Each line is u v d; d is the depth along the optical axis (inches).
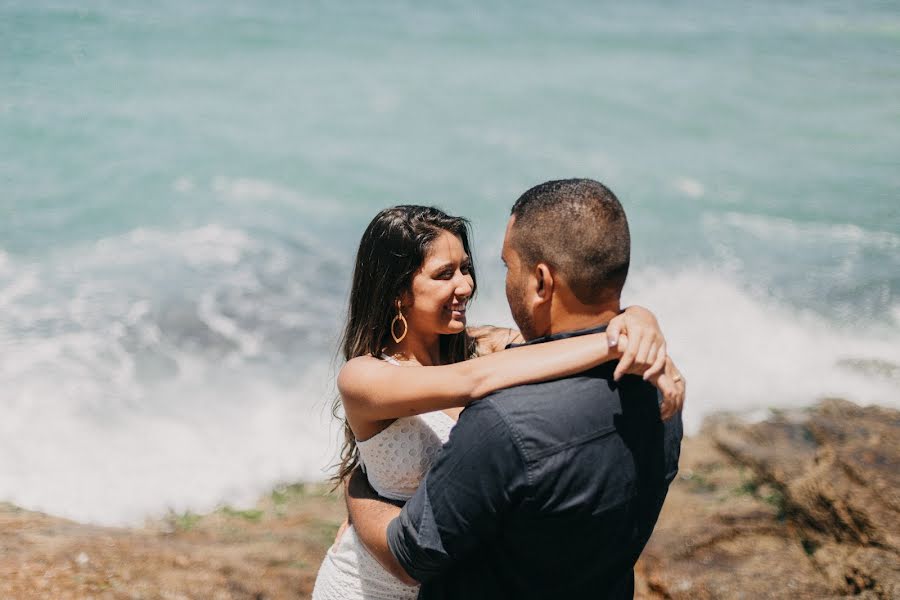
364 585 90.3
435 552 71.8
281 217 395.9
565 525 70.5
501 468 69.1
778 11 906.1
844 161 504.1
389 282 87.9
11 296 305.1
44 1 689.6
